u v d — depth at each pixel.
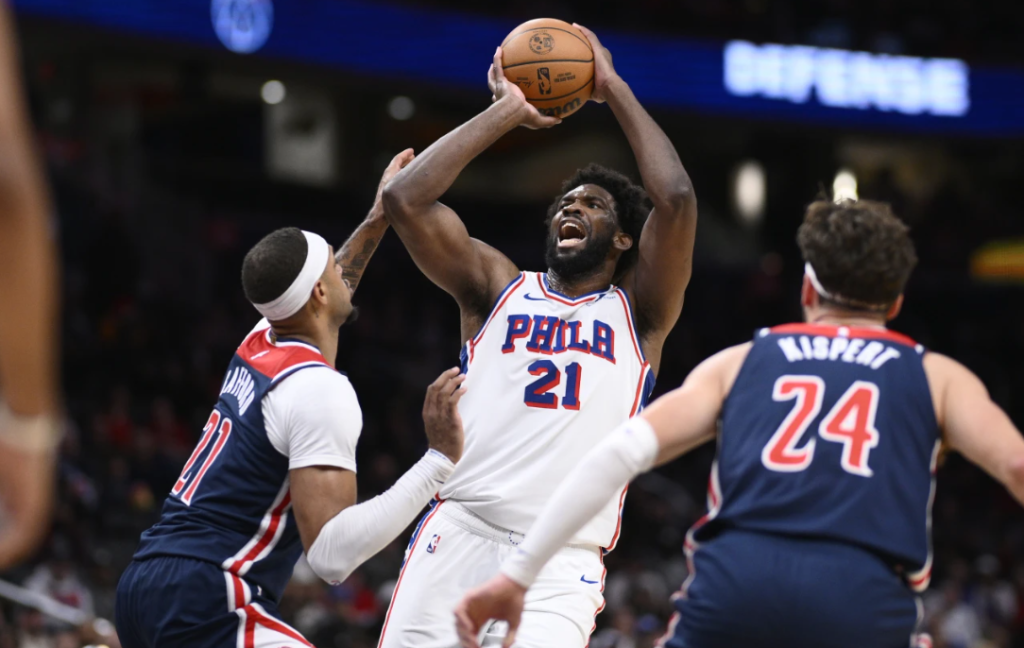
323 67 24.16
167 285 26.80
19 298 1.66
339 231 32.34
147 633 4.86
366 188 33.47
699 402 4.08
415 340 28.02
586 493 3.92
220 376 23.23
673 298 5.84
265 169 34.03
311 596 14.43
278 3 23.59
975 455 3.88
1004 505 26.94
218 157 33.84
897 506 3.85
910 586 3.92
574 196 6.00
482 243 6.06
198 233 28.09
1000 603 19.61
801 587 3.74
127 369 21.64
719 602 3.81
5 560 1.80
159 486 18.55
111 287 23.55
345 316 5.38
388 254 30.58
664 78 27.83
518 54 5.93
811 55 29.00
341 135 33.38
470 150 5.71
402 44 25.20
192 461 5.12
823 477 3.88
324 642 13.78
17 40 23.59
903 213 36.81
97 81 29.22
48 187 24.36
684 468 26.56
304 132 34.06
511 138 37.91
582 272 5.90
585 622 5.37
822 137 29.77
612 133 29.22
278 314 5.13
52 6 20.89
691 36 28.23
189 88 28.69
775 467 3.92
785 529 3.84
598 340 5.64
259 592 4.91
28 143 1.76
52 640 11.72
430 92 25.62
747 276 34.31
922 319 35.25
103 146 28.31
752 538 3.88
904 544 3.82
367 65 24.70
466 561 5.39
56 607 11.02
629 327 5.76
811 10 31.19
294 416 4.80
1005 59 30.25
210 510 4.91
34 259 1.66
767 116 28.58
